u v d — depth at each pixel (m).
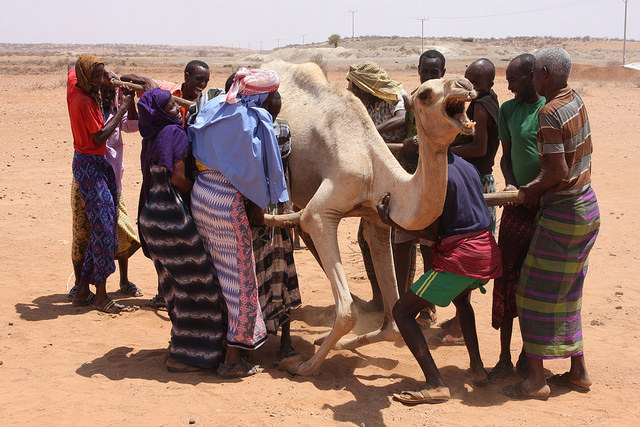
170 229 5.21
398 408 4.73
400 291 6.32
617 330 6.41
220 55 165.12
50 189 13.38
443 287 4.74
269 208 5.82
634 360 5.66
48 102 28.38
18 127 21.30
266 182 5.18
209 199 5.19
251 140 5.04
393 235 6.49
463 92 3.97
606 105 28.66
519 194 4.90
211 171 5.21
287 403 4.77
